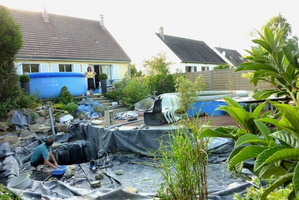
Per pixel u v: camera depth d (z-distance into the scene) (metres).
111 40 20.48
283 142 1.40
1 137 6.90
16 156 5.79
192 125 2.09
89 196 3.23
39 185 3.89
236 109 1.76
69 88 12.71
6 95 8.98
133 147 6.51
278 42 2.26
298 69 2.12
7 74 8.91
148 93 14.34
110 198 3.07
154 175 4.95
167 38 27.77
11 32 8.91
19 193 3.17
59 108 10.35
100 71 18.27
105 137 6.99
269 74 2.33
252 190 2.31
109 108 12.66
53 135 8.08
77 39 18.20
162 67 21.23
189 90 8.43
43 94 11.91
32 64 14.76
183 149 1.99
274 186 1.40
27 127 8.26
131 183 4.64
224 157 5.25
